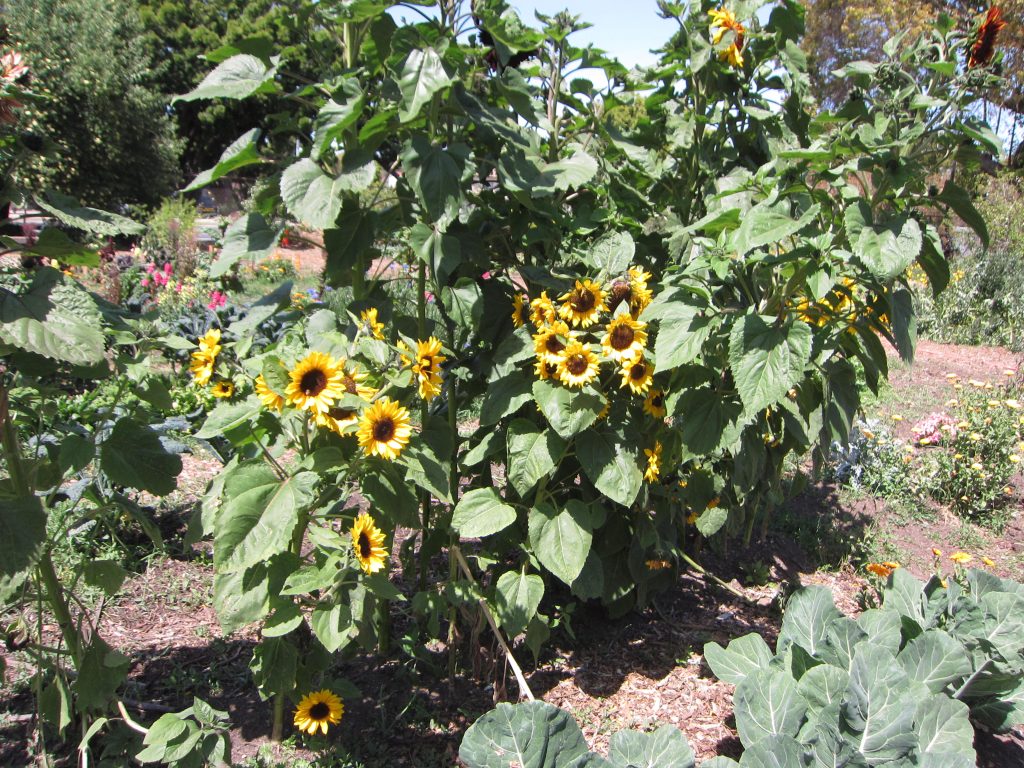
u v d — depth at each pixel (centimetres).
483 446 294
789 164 264
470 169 251
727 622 359
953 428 591
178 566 387
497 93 283
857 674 242
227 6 3581
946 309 1098
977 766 278
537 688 304
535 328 287
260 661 238
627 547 332
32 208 208
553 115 324
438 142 262
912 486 531
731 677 274
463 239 280
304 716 246
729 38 324
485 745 214
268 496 220
